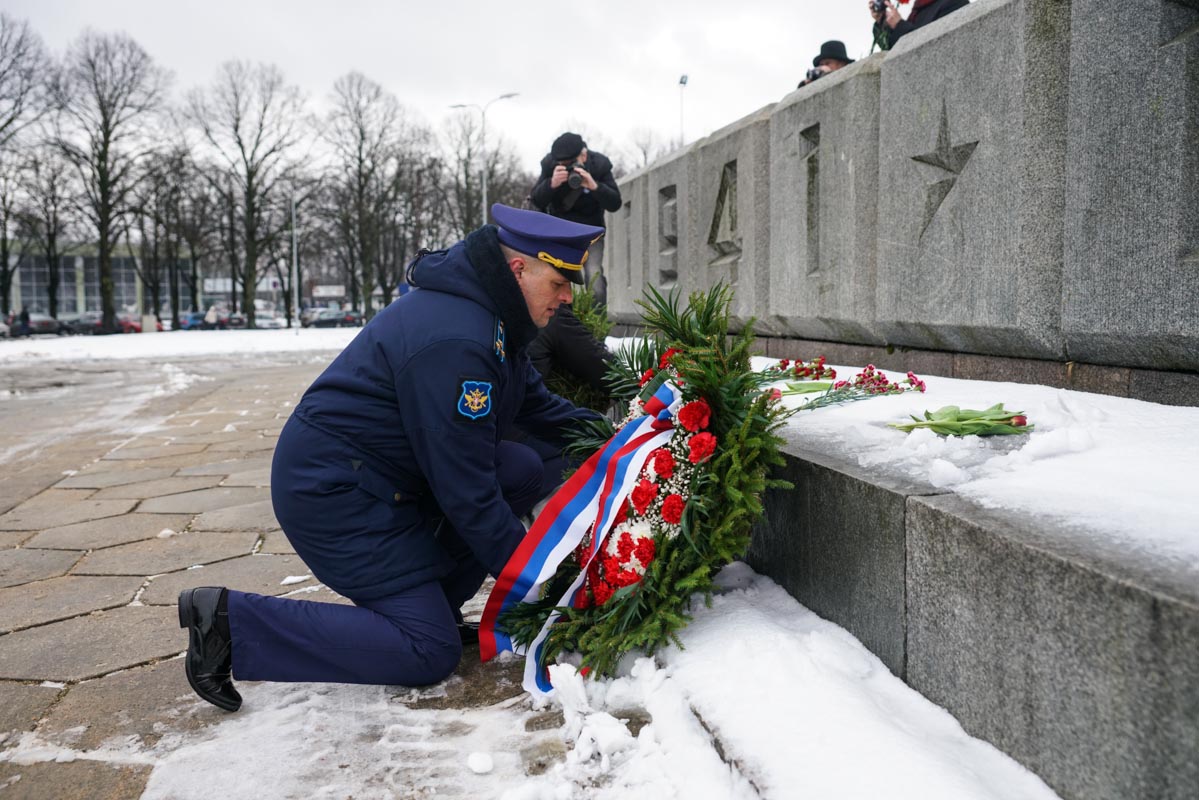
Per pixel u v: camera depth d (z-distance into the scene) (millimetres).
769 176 5535
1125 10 2875
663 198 7641
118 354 19156
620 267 9039
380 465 2500
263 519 4535
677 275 7293
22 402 10203
